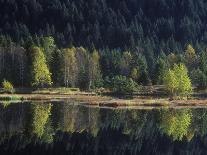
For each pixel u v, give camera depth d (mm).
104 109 89938
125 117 77000
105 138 54656
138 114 82438
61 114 76438
